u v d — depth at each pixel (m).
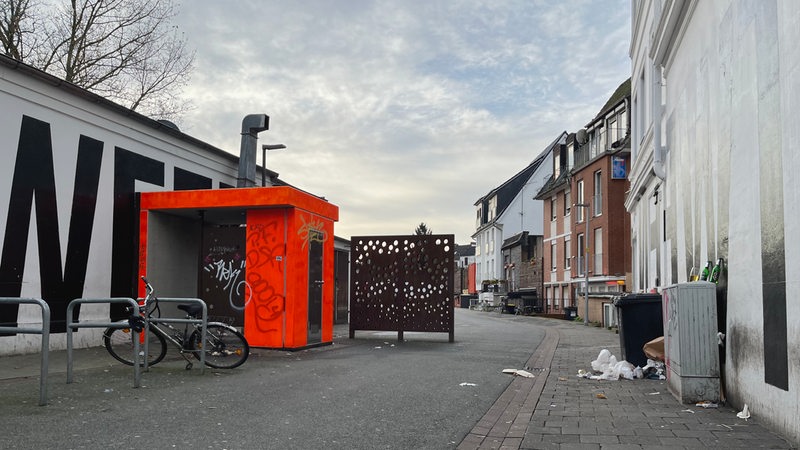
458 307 80.69
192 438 4.96
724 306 6.78
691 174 9.17
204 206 11.93
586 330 23.05
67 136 10.94
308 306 12.33
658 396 7.19
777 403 5.14
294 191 11.64
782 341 5.01
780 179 5.03
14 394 6.62
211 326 8.82
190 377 8.09
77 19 20.77
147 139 12.95
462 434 5.38
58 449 4.55
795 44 4.72
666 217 12.33
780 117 5.03
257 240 11.94
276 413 6.00
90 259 11.35
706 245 7.98
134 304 7.20
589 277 34.47
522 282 50.97
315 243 12.69
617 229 31.72
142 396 6.68
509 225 58.56
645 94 16.88
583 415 6.13
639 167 17.41
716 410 6.25
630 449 4.76
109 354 9.95
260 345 11.82
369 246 15.21
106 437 4.93
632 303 9.23
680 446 4.82
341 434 5.25
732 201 6.47
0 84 9.63
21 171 10.00
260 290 11.88
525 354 12.31
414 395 7.21
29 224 10.12
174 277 13.13
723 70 6.96
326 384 7.80
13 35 19.50
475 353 12.21
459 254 103.62
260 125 16.48
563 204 40.31
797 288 4.70
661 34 11.15
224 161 15.92
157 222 12.61
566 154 42.16
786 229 4.91
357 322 15.14
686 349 6.65
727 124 6.75
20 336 9.86
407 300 14.90
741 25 6.17
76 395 6.63
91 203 11.45
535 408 6.54
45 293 10.36
